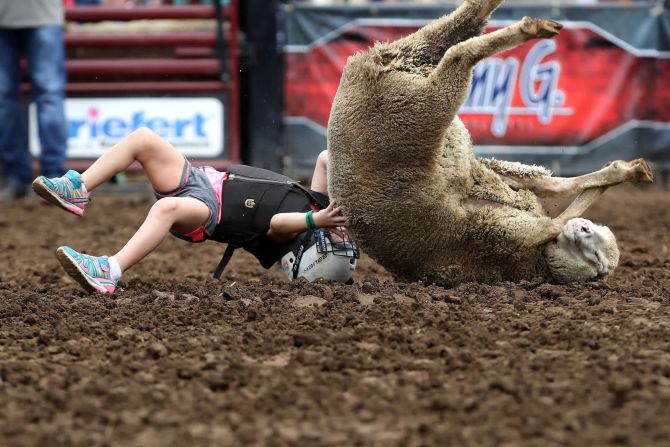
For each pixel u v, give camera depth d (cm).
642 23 3525
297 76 3522
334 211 1598
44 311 1544
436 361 1264
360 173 1538
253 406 1110
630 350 1276
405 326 1413
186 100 3522
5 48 3291
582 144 3544
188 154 3538
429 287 1616
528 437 1012
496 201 1608
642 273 1981
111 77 3578
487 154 3516
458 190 1585
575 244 1596
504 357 1267
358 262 2214
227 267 2222
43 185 1580
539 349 1305
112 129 3541
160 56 3606
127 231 2819
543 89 3509
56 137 3309
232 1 3472
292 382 1183
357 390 1156
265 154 3566
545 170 1662
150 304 1574
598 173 1631
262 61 3522
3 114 3344
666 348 1283
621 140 3562
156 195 1712
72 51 3612
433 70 1475
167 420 1073
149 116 3531
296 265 1714
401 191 1538
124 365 1259
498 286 1614
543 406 1090
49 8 3238
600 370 1201
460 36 1495
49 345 1366
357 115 1509
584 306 1497
